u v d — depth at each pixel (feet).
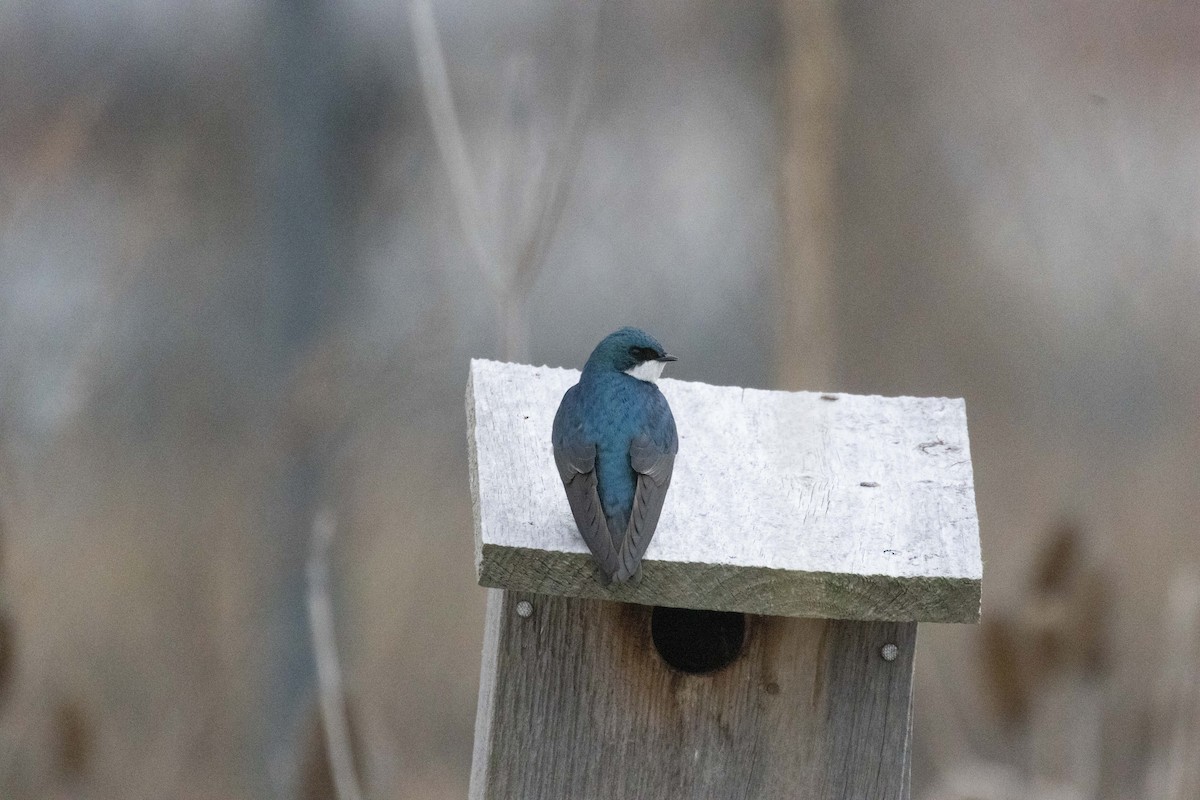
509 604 23.26
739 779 23.59
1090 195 49.08
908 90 52.80
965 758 30.99
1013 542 44.55
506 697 23.32
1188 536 40.73
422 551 42.01
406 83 51.11
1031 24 52.08
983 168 52.34
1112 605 31.14
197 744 39.96
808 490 23.29
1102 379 50.42
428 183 48.83
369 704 34.04
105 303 36.96
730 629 24.67
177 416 46.68
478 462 22.71
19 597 33.06
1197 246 48.42
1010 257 52.60
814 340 46.21
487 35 50.96
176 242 47.52
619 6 51.49
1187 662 29.55
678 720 23.56
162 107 50.11
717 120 51.93
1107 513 42.98
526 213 28.68
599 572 21.03
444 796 38.04
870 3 52.60
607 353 23.15
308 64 51.31
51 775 33.32
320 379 44.47
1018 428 50.26
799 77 47.91
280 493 44.01
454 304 44.98
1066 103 50.49
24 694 33.06
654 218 50.85
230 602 42.98
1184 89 49.55
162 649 41.27
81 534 39.37
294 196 50.62
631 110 51.62
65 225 39.78
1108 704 30.99
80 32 47.52
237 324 48.91
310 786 30.78
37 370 35.17
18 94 43.70
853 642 23.53
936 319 52.34
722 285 50.62
